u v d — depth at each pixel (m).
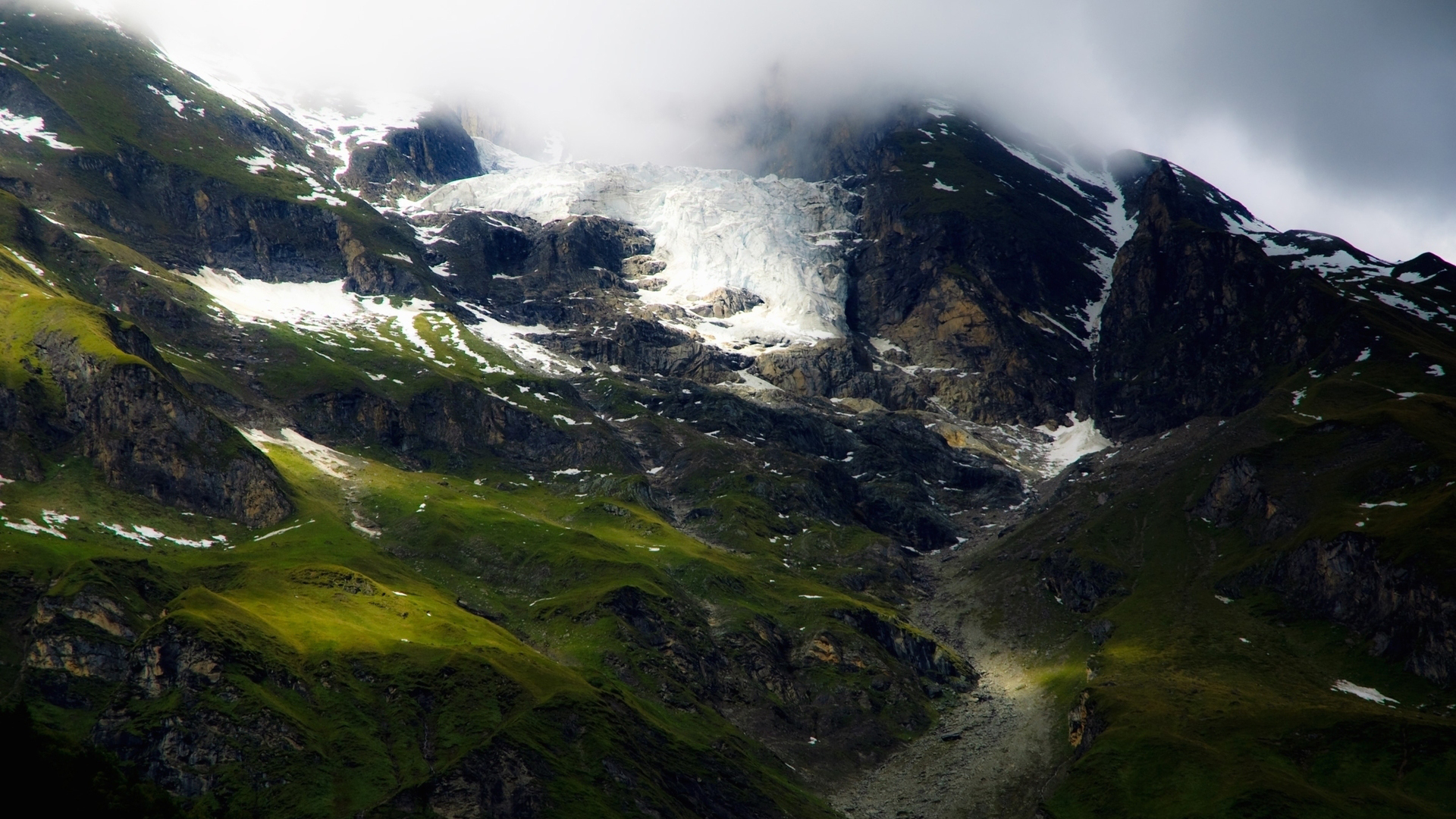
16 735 168.00
